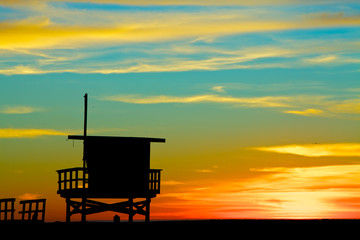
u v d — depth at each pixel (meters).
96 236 34.38
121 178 41.47
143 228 37.06
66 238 33.75
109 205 42.41
